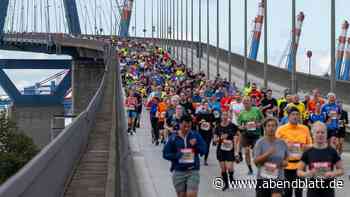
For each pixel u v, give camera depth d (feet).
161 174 72.13
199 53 300.20
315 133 40.16
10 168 198.80
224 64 370.53
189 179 44.80
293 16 145.48
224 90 115.75
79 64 462.60
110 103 166.91
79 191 52.29
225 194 59.41
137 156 88.79
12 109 467.52
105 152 79.87
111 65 295.48
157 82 187.21
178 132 44.93
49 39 504.02
